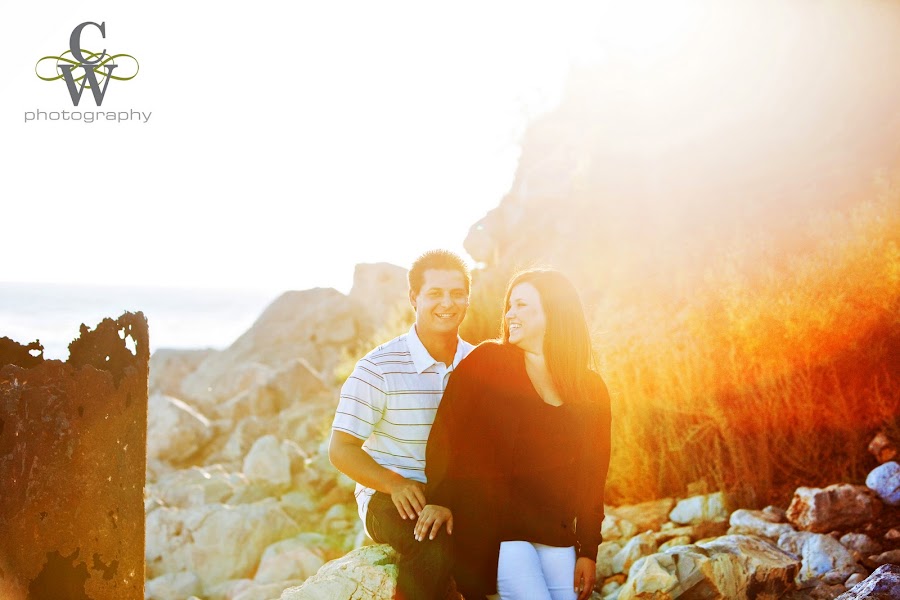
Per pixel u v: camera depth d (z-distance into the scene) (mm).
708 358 5109
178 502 6922
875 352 4914
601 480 3199
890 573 3277
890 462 4473
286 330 11297
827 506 4297
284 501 6770
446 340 3307
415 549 2988
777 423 4926
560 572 3037
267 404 9281
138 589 2920
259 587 5328
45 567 2543
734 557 3629
